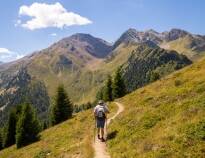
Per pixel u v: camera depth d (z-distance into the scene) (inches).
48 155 1222.9
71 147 1140.5
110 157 852.6
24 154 1861.5
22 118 2642.7
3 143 3309.5
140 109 1280.8
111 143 966.4
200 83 1352.1
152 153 703.1
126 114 1305.4
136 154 756.6
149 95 1744.6
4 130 3467.0
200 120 756.6
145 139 828.0
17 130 2635.3
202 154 621.3
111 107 2003.0
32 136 2605.8
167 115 991.6
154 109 1141.1
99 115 1048.8
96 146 989.8
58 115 3373.5
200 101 959.0
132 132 970.7
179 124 808.3
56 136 1879.9
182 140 703.1
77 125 1919.3
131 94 2237.9
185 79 1690.5
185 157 633.0
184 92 1259.8
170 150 681.0
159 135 798.5
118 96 3629.4
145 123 991.6
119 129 1096.8
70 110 3415.4
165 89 1690.5
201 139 679.1
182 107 988.6
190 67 2084.2
